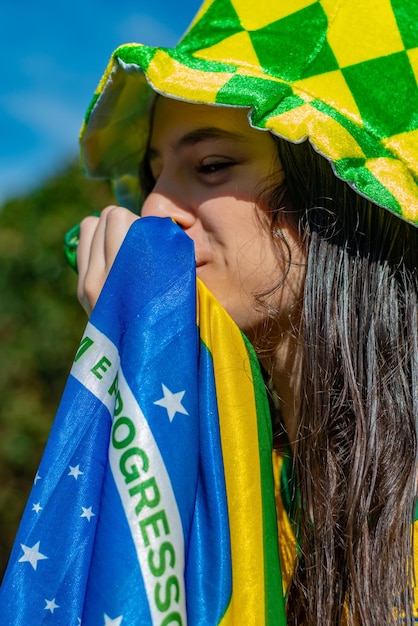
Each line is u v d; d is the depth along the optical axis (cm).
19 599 77
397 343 93
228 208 95
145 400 78
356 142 89
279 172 95
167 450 77
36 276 379
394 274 94
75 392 83
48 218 382
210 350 86
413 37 94
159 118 104
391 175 89
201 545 79
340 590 88
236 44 95
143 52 95
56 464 81
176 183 100
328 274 93
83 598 75
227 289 95
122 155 123
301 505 93
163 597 71
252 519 83
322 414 91
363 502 88
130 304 84
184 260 86
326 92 92
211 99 89
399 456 90
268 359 99
